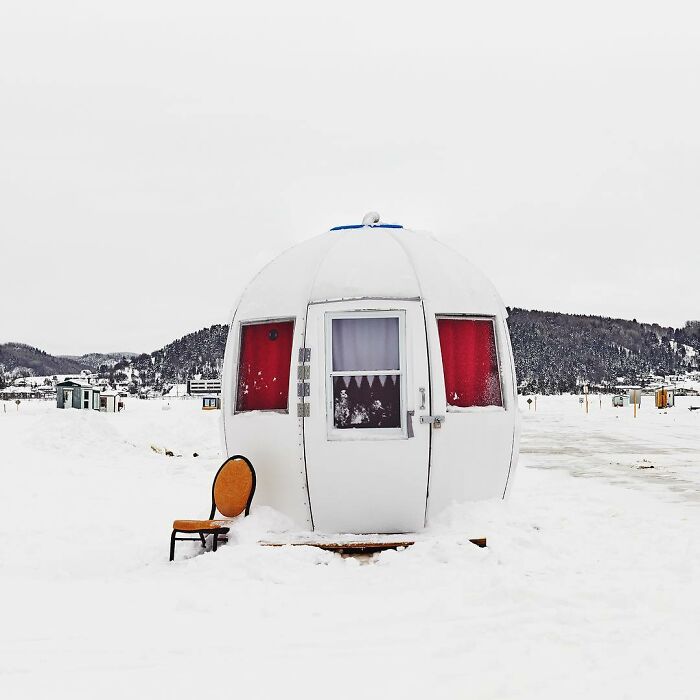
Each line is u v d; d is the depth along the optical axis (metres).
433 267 9.24
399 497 8.70
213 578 7.45
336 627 5.86
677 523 10.45
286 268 9.48
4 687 4.76
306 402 8.70
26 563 8.55
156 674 4.95
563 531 9.38
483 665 5.02
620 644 5.39
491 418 9.14
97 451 20.05
